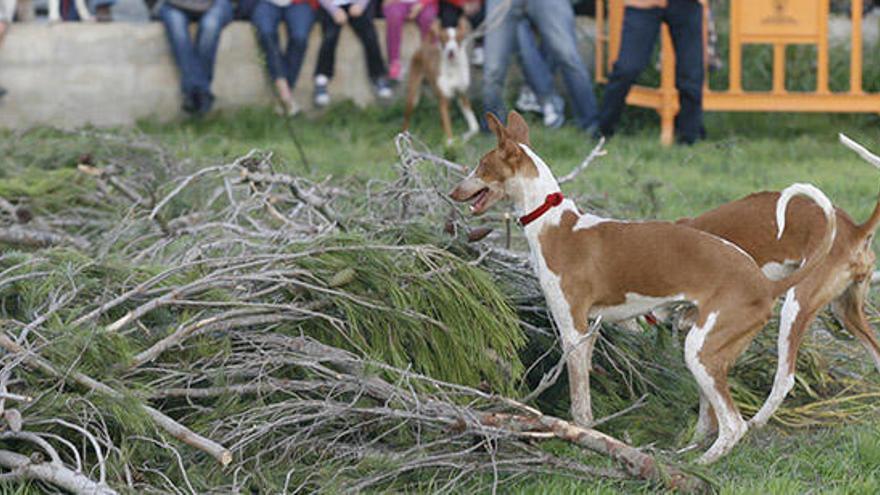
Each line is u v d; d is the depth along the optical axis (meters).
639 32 22.03
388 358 9.88
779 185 18.80
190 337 9.65
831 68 25.81
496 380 10.06
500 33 23.08
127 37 24.45
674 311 10.65
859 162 21.05
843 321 10.77
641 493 9.10
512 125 10.76
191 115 24.52
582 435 9.29
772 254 10.57
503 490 9.20
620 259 9.87
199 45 24.28
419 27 25.25
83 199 14.62
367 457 9.09
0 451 8.69
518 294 10.96
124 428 8.80
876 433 10.17
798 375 11.05
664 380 10.84
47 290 9.80
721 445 9.64
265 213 13.28
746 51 25.94
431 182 11.93
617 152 21.41
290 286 10.11
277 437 9.28
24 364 9.09
